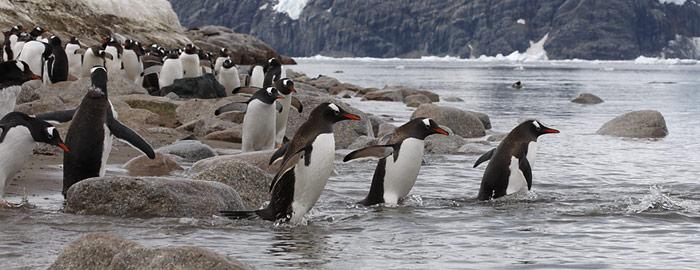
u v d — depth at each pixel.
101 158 14.11
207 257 8.31
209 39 95.44
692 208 14.83
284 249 11.27
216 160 17.50
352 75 126.88
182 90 34.94
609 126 32.06
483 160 16.61
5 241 11.10
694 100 63.22
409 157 14.98
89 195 13.09
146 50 54.34
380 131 27.69
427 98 49.75
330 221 13.45
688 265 10.55
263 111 20.50
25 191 14.69
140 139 14.26
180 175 17.31
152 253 8.48
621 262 10.69
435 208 14.82
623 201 15.71
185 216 13.15
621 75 153.38
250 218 13.18
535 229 12.89
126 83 32.31
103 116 14.05
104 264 8.76
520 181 15.96
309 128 13.06
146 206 13.06
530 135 16.14
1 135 13.38
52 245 10.95
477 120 30.55
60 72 33.72
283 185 12.95
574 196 16.44
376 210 14.50
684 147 27.31
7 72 17.19
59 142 13.59
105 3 66.19
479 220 13.64
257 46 99.19
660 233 12.64
